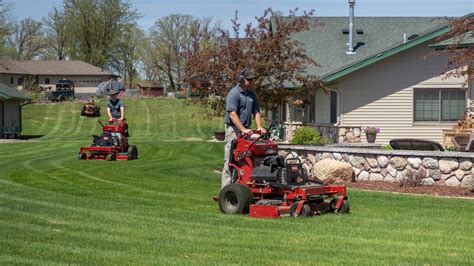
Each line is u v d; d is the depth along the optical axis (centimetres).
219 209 1205
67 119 6066
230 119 1218
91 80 9244
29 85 8369
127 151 2369
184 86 2306
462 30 1650
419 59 2575
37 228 994
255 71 1909
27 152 2772
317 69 3070
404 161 1594
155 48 9838
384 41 3338
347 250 856
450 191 1466
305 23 1973
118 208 1202
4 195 1367
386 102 2622
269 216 1099
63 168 1991
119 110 2405
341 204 1167
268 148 1167
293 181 1145
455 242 916
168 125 5719
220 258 807
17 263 773
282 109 3716
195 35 2141
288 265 773
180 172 1902
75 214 1123
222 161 2305
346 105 2633
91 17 9325
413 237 948
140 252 838
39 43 9950
